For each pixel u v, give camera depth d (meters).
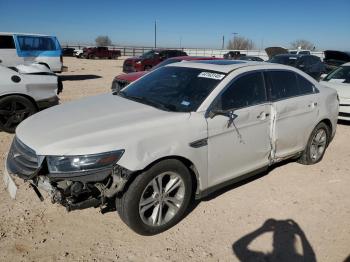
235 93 3.98
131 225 3.28
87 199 3.14
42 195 3.35
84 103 4.17
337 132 7.57
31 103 6.57
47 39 14.67
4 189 4.16
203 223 3.70
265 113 4.21
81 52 42.22
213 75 4.06
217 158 3.76
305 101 4.83
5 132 6.51
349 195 4.48
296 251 3.33
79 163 2.99
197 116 3.58
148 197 3.35
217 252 3.26
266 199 4.26
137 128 3.28
